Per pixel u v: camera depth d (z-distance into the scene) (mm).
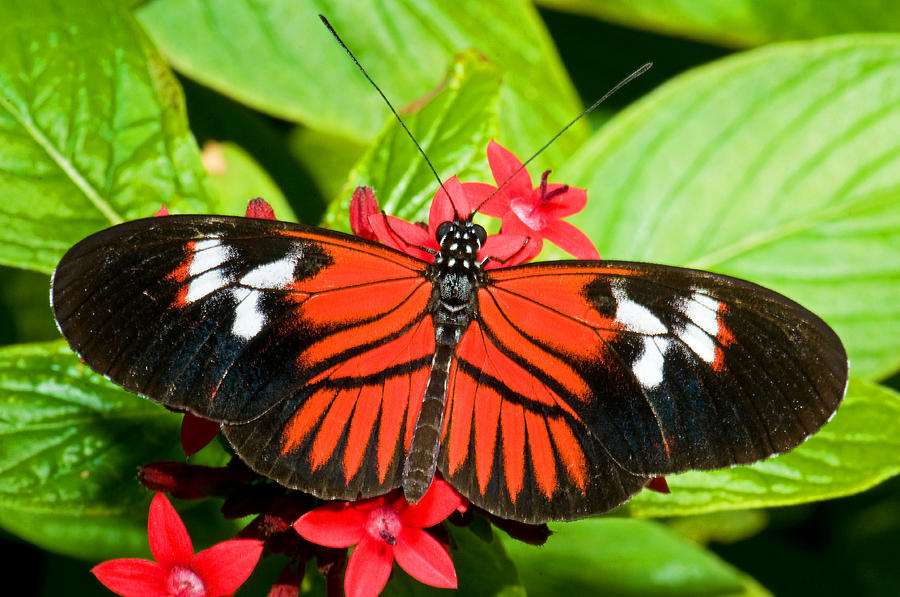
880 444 324
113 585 298
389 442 301
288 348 300
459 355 304
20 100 335
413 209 333
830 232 347
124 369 294
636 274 303
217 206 339
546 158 363
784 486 323
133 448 326
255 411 298
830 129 347
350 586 296
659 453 299
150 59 337
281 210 364
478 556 324
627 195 346
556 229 317
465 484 300
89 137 336
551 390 302
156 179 337
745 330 298
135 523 345
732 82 346
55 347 327
